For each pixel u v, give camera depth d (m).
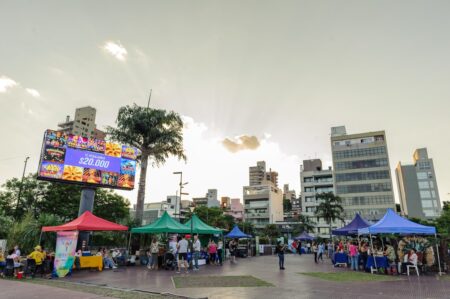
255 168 182.50
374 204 75.56
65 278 14.22
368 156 79.12
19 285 11.99
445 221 46.41
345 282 12.88
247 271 17.36
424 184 107.62
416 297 9.55
